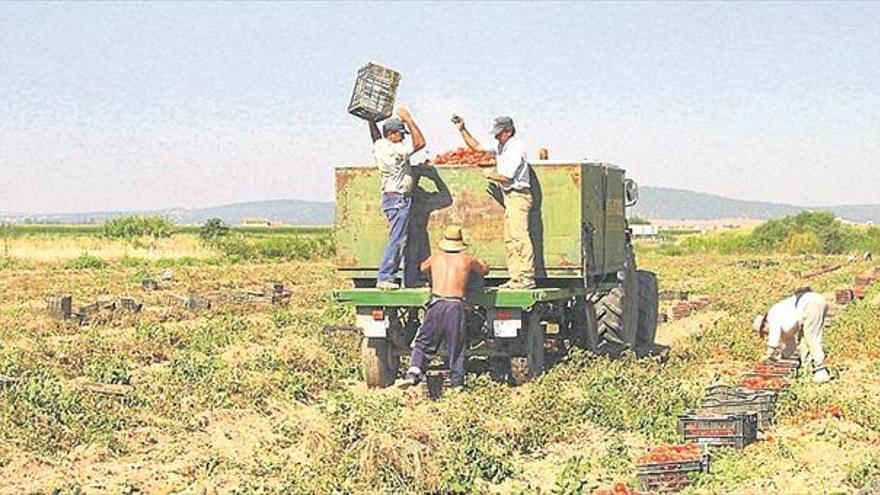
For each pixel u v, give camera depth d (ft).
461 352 46.85
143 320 79.25
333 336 65.67
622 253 58.23
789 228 265.34
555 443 39.22
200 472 35.01
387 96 49.49
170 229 223.30
